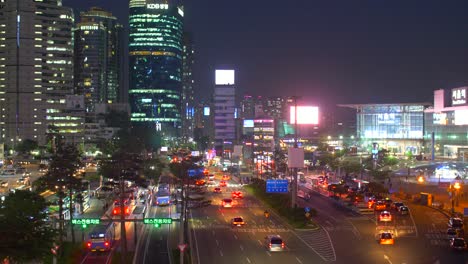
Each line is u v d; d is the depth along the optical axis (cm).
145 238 11450
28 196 8650
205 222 13062
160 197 15875
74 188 11031
